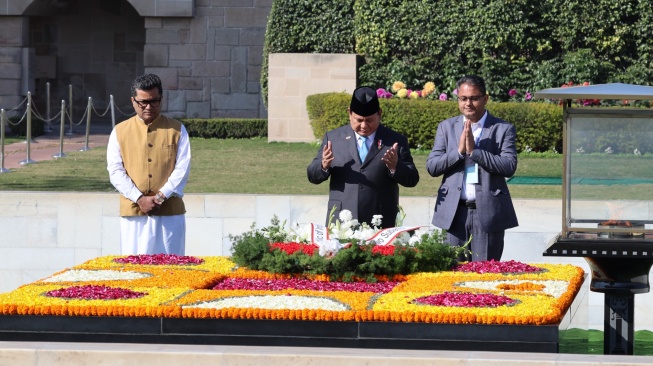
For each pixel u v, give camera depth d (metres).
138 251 9.94
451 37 22.69
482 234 9.54
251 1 27.81
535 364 6.28
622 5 22.31
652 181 7.68
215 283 8.39
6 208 12.97
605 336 7.87
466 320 6.80
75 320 7.10
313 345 6.94
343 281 8.54
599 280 7.84
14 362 6.65
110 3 30.41
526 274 8.69
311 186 15.85
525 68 22.55
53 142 23.08
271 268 8.71
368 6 23.06
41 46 30.36
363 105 9.43
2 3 27.45
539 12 22.58
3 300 7.30
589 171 7.75
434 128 20.02
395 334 6.88
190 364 6.54
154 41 27.92
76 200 12.92
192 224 12.88
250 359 6.51
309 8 23.62
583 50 22.23
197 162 18.52
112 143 10.02
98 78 30.52
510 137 9.56
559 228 12.20
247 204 12.81
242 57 27.88
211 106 27.98
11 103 27.70
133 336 7.06
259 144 22.05
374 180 9.58
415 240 8.98
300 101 22.66
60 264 13.00
